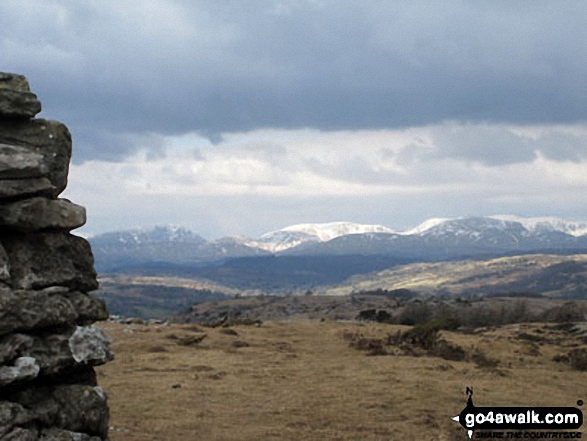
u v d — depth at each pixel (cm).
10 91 1342
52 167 1393
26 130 1380
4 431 1216
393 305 13925
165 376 3153
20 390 1306
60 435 1311
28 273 1322
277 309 18388
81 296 1415
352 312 14350
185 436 2064
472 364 4019
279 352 4397
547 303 12762
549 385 3375
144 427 2150
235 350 4378
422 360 4038
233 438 2061
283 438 2084
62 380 1394
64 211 1377
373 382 3103
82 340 1380
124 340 4544
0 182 1292
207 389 2844
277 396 2739
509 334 6762
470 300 14950
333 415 2417
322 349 4722
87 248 1441
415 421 2362
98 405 1395
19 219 1313
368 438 2114
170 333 5050
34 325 1288
